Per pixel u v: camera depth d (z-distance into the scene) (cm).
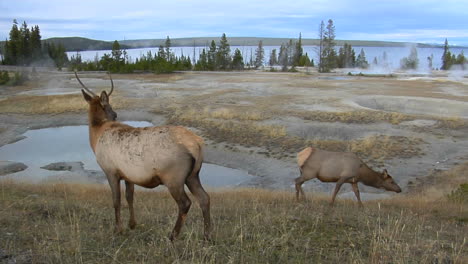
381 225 682
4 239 507
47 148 2188
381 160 1812
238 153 1973
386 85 4819
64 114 2977
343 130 2303
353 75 6994
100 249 497
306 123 2481
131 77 5928
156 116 2906
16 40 9038
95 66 7469
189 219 659
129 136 525
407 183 1548
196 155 504
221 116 2695
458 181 1505
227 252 493
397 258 492
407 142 2067
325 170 976
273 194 1133
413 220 769
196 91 4122
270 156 1919
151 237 546
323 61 8825
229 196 1038
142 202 873
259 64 11250
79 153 2089
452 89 4350
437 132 2269
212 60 9081
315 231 606
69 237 524
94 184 1366
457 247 580
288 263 472
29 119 2861
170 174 496
